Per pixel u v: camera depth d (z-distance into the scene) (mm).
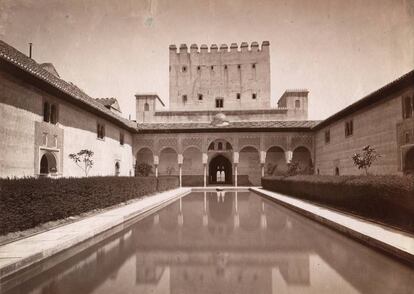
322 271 4367
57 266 4660
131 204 12102
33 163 11508
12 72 10148
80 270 4457
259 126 24156
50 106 12875
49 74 13766
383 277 4094
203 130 24891
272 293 3582
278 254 5246
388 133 13180
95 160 17547
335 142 19766
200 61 31172
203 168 26734
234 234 6910
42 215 7117
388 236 5711
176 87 31047
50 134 12758
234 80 30938
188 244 5992
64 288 3781
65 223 7598
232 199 15688
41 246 5215
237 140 24812
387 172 13281
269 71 30891
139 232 7223
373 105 14547
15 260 4387
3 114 9914
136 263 4789
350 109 16109
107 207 10844
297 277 4113
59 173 13461
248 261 4863
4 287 3834
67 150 14289
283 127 23891
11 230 6160
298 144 24484
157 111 28203
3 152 9891
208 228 7680
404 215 6508
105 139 19250
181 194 18266
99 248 5723
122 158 22766
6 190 6035
